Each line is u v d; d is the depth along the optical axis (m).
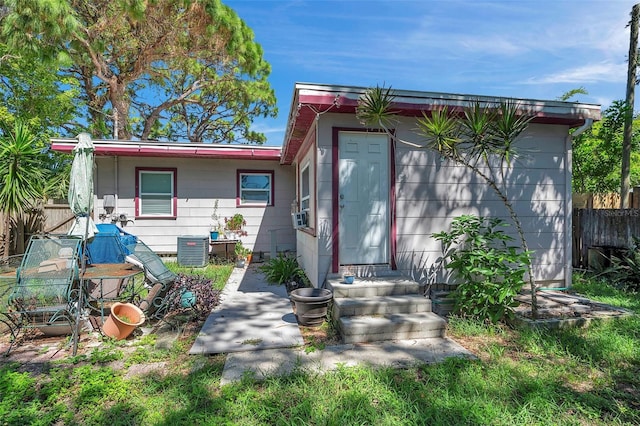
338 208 4.68
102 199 8.34
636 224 6.19
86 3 8.96
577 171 10.08
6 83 11.66
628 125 7.82
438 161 4.98
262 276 6.77
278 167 9.27
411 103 4.52
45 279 3.51
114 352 3.24
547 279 5.34
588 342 3.43
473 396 2.45
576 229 7.29
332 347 3.35
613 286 5.83
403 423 2.14
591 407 2.36
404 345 3.42
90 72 12.97
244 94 14.84
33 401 2.39
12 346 3.40
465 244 4.98
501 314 3.90
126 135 12.22
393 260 4.80
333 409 2.27
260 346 3.32
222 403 2.35
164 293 4.40
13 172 6.93
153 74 11.48
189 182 8.81
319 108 4.40
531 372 2.85
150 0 8.40
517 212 5.25
